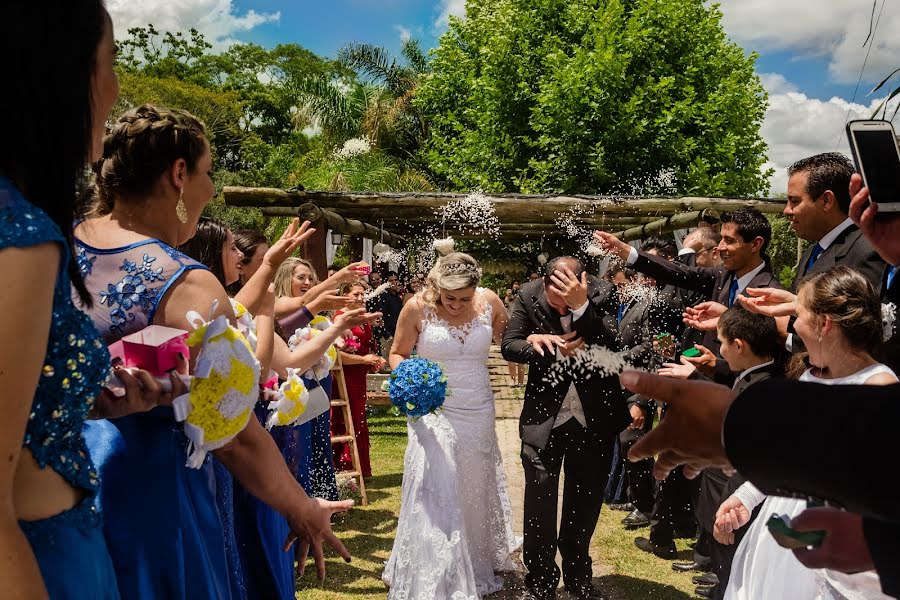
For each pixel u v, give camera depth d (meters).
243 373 1.58
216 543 1.86
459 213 7.98
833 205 3.09
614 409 3.76
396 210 7.82
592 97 13.23
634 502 5.16
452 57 18.89
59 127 1.17
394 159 20.75
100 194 1.85
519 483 6.01
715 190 13.61
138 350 1.50
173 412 1.73
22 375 1.01
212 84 37.22
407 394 3.68
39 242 1.05
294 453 3.36
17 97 1.11
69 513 1.26
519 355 3.78
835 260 3.03
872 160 1.43
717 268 4.33
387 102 21.31
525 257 13.68
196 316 1.60
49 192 1.17
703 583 4.13
